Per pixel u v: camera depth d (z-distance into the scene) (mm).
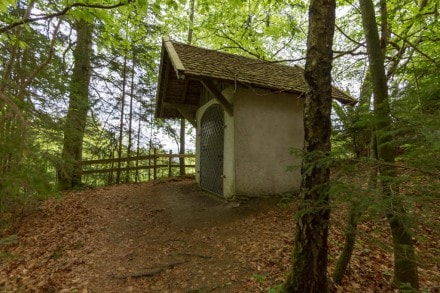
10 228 5762
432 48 3879
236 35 7180
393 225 2779
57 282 3934
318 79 2771
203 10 7062
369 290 3461
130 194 9031
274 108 7801
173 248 4938
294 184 7848
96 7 3031
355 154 2637
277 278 3725
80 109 8727
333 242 4613
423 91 1945
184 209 7219
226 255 4508
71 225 6223
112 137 12555
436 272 3537
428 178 1777
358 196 1826
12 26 2918
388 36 3924
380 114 2168
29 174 2846
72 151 8680
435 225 1673
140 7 3305
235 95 7344
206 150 9102
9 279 4090
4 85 3510
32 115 3225
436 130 1635
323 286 2809
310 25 2875
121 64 12883
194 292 3617
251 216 6195
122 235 5703
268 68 8312
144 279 4008
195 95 9773
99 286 3848
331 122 2791
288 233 5105
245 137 7359
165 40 7484
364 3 3088
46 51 6926
